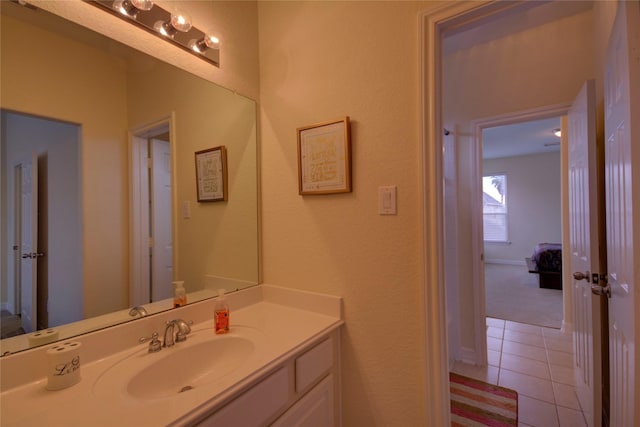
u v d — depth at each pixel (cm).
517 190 665
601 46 163
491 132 446
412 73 117
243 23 154
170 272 128
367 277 127
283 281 153
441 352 113
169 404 76
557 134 432
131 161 117
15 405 76
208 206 141
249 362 95
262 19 161
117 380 87
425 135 113
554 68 214
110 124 111
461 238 249
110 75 110
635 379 84
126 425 69
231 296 144
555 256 462
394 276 121
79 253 103
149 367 96
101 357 99
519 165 662
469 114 247
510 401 192
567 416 176
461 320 249
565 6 200
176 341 112
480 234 242
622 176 94
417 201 115
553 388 205
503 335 294
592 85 150
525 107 224
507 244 680
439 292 112
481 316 240
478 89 243
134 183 117
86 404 76
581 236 172
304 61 146
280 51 154
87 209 105
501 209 688
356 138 130
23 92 91
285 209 152
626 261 92
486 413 181
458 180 251
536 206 646
